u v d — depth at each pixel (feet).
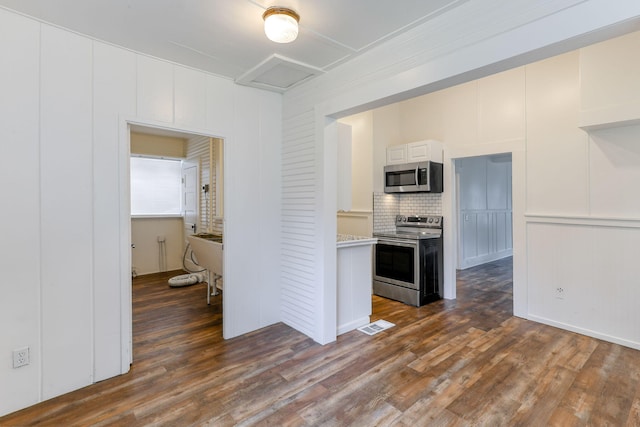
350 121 16.25
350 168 11.50
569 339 9.80
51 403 6.73
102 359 7.58
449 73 6.52
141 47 7.97
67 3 6.18
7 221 6.46
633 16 4.45
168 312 12.36
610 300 9.64
